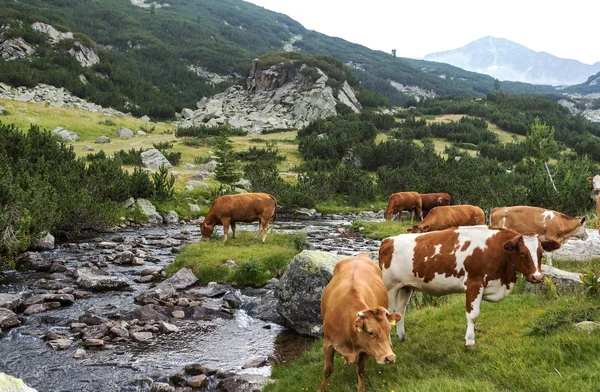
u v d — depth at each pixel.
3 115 59.38
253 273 14.42
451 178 43.69
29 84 82.50
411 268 7.83
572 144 80.69
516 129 86.56
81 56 103.12
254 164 47.06
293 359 9.33
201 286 14.24
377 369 7.22
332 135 65.69
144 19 172.00
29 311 11.55
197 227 27.69
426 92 196.88
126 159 44.72
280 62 113.12
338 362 7.71
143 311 11.52
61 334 10.26
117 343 9.95
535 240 6.93
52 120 64.38
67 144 54.97
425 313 9.38
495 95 112.19
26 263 16.16
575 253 13.22
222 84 128.88
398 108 114.81
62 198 22.09
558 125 92.25
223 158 42.22
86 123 68.06
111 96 91.44
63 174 26.67
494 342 7.16
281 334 10.80
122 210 27.95
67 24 134.25
